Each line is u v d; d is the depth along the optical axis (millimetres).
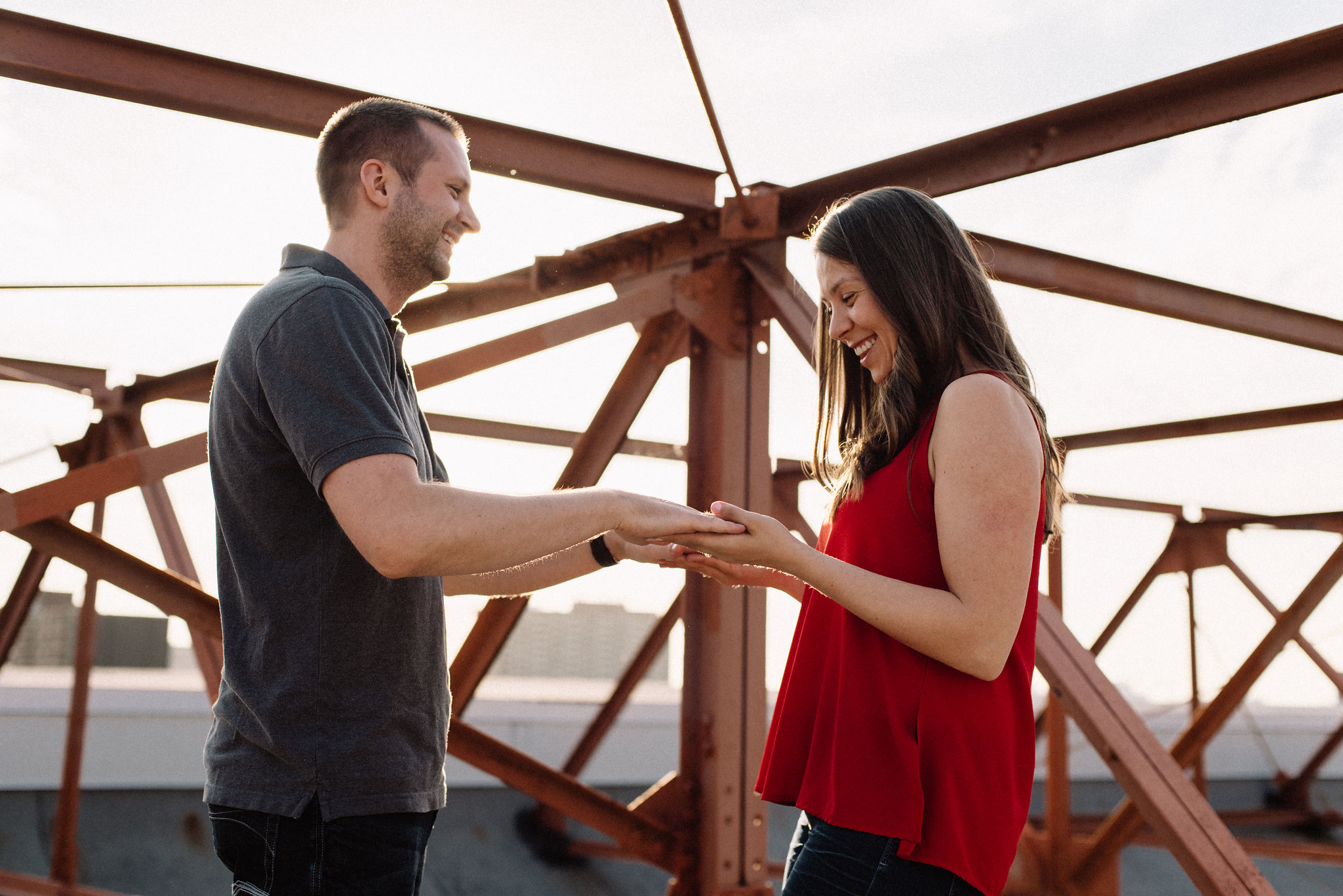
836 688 1646
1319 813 11047
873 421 1768
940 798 1493
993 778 1526
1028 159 3201
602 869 7906
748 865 3639
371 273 1801
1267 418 6211
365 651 1616
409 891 1642
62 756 7781
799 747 1699
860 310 1693
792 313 3670
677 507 1692
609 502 1629
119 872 7391
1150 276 4371
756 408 3844
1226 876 2869
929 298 1626
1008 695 1583
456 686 3965
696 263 3945
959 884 1498
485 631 4012
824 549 1909
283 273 1714
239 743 1620
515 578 2227
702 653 3750
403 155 1786
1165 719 12148
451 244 1869
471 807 7793
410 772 1636
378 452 1451
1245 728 12531
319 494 1512
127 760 7961
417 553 1424
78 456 6004
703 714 3719
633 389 3910
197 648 5059
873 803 1518
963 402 1533
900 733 1526
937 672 1541
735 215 3781
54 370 5906
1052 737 6539
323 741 1572
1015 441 1512
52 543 3262
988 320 1666
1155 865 10227
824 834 1572
